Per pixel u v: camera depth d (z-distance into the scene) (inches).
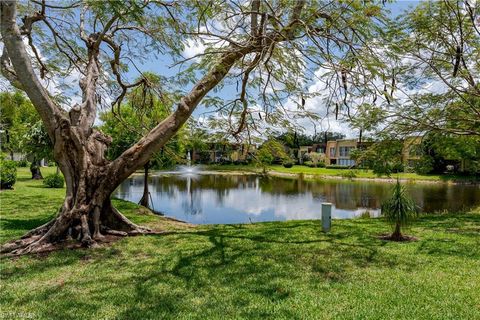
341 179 1274.6
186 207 612.7
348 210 588.4
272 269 190.5
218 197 755.4
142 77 372.5
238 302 145.8
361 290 160.4
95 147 267.7
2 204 432.1
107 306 141.6
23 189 609.0
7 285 165.0
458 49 268.5
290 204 657.6
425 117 390.9
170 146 500.4
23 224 308.8
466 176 1189.7
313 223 357.1
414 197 735.1
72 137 245.1
